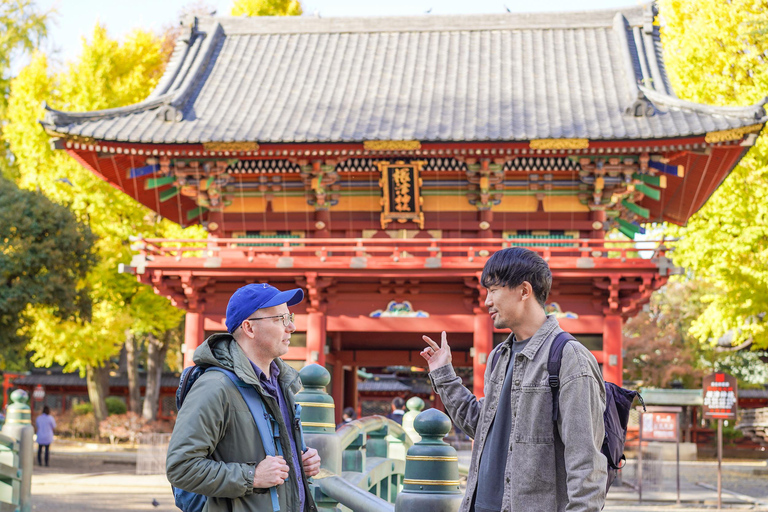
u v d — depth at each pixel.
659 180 22.58
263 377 3.96
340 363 26.86
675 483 24.97
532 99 24.53
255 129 23.11
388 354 26.95
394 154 22.17
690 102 22.44
